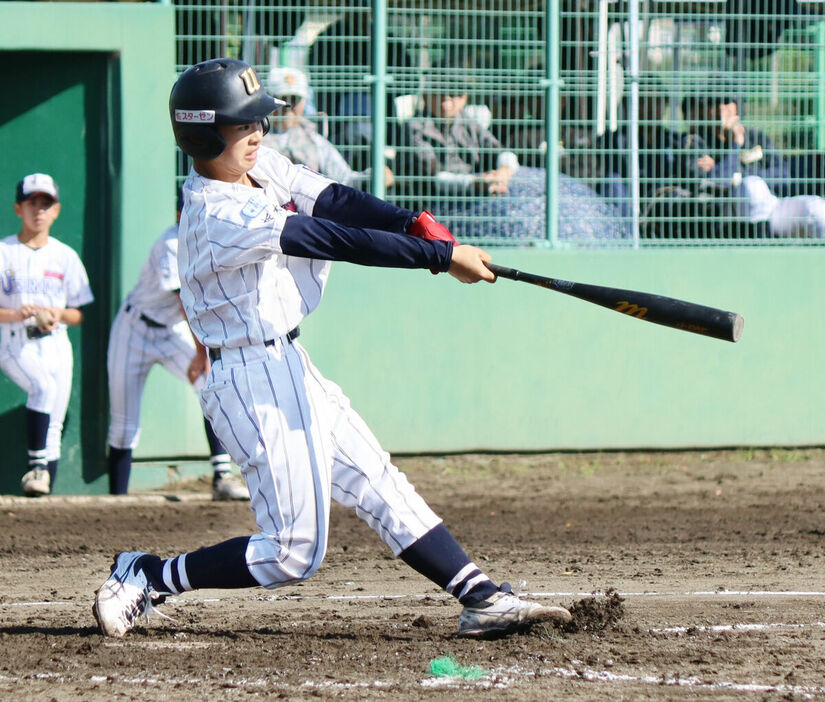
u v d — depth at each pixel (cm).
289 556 1450
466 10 3297
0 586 2031
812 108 3488
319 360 3300
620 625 1644
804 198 3506
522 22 3328
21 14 3005
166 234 2933
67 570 2183
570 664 1430
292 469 1420
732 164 3459
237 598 1919
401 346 3338
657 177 3428
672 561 2245
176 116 1395
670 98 3416
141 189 3098
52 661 1459
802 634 1614
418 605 1852
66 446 3120
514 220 3359
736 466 3412
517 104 3341
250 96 1393
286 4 3206
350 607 1838
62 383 3005
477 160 3334
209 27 3178
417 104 3294
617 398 3444
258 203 1373
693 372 3472
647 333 3444
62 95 3086
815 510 2841
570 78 3366
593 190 3412
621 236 3425
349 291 3306
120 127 3084
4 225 3086
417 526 1516
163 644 1549
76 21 3033
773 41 3447
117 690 1331
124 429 3036
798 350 3512
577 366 3419
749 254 3466
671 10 3388
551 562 2242
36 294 2956
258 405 1411
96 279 3119
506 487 3173
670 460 3469
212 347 1431
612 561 2248
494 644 1527
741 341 3488
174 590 1566
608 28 3369
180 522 2717
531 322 3388
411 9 3262
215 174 1414
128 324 3003
